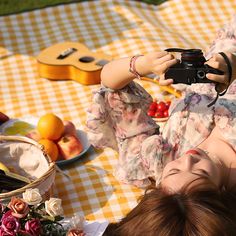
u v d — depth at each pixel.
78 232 1.76
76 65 3.06
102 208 2.20
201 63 1.67
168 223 1.31
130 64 1.87
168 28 3.58
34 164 2.18
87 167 2.42
